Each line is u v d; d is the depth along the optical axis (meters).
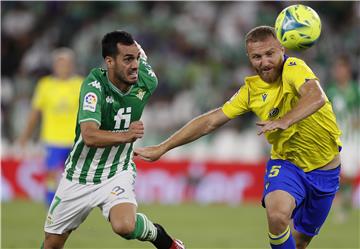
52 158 45.59
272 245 23.11
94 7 75.19
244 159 62.12
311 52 70.50
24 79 70.31
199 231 41.72
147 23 74.38
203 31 74.19
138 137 22.73
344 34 73.81
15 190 58.75
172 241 25.03
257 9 74.69
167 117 66.06
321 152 24.17
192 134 25.02
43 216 47.59
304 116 21.58
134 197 24.53
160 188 58.59
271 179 23.94
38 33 74.31
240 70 71.25
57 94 45.25
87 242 36.88
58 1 75.38
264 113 23.92
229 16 74.94
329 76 69.88
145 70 24.80
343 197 48.66
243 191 58.34
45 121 45.84
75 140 24.25
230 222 46.16
